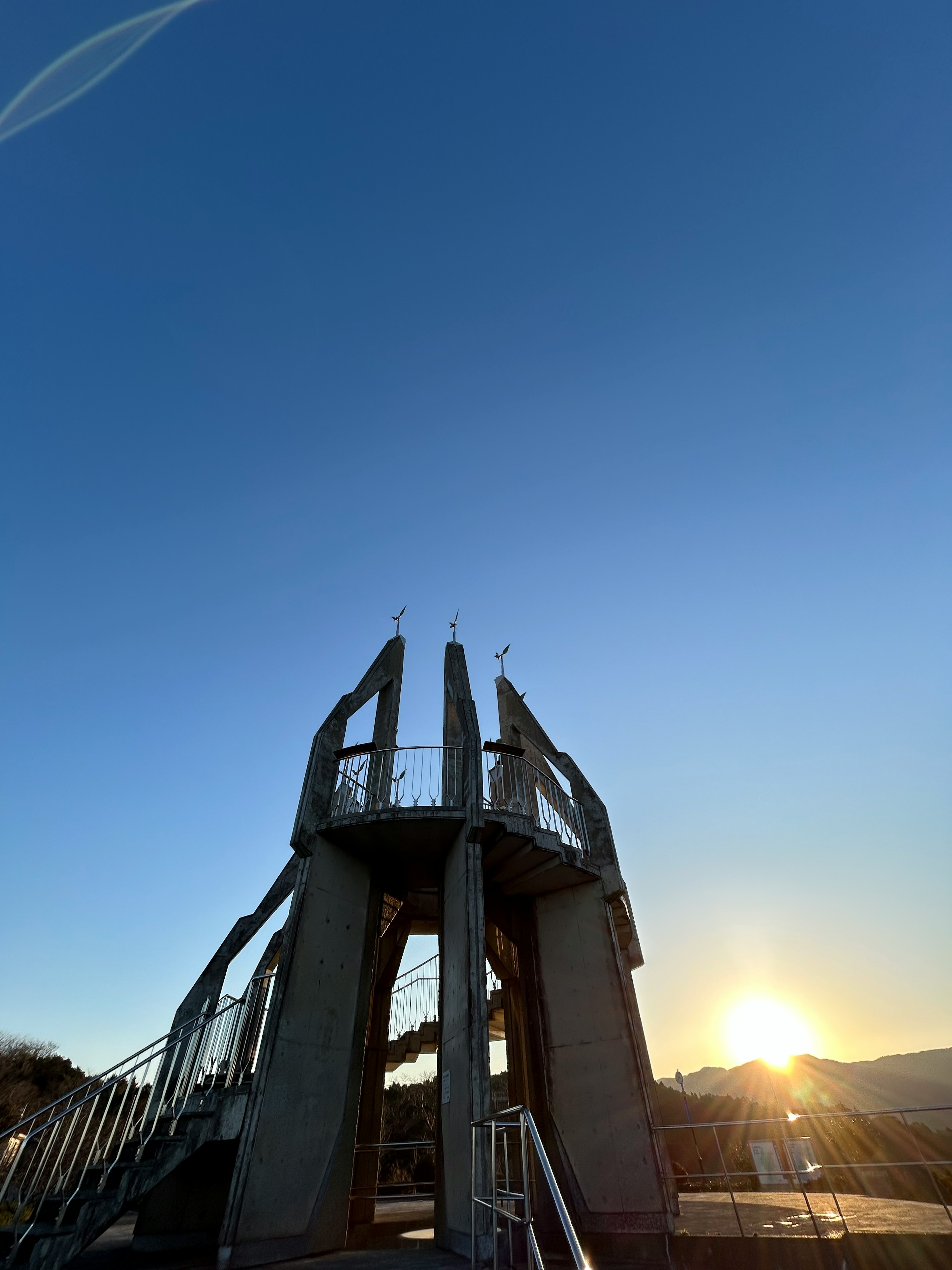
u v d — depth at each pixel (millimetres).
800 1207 10883
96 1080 8969
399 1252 9281
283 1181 8938
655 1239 9391
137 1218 10961
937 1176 11281
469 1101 8672
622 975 11867
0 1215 8625
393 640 17312
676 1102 40312
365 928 12273
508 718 17172
